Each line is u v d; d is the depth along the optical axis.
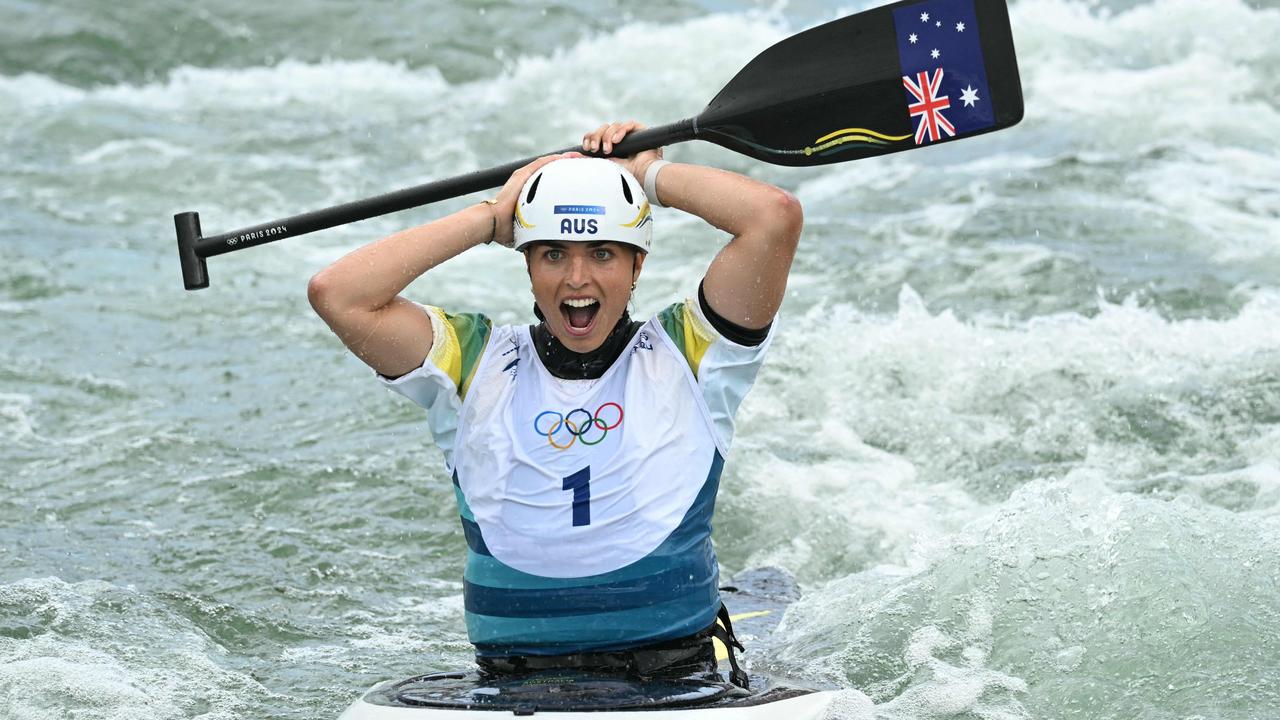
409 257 12.39
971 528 18.53
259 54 59.53
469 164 47.91
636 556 12.52
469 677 12.94
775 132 13.98
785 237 12.15
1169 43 54.38
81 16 60.09
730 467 24.89
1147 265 33.78
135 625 18.50
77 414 27.48
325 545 22.12
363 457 25.69
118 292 35.16
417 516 23.44
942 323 30.08
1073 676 15.01
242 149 49.09
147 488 24.11
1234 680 14.44
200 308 34.25
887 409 27.09
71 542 21.72
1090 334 29.50
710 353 12.61
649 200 13.18
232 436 26.59
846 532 22.58
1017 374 27.92
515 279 36.75
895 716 14.48
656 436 12.60
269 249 39.72
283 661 17.95
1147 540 16.70
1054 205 38.91
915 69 13.57
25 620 18.28
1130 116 47.06
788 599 19.23
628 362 12.80
